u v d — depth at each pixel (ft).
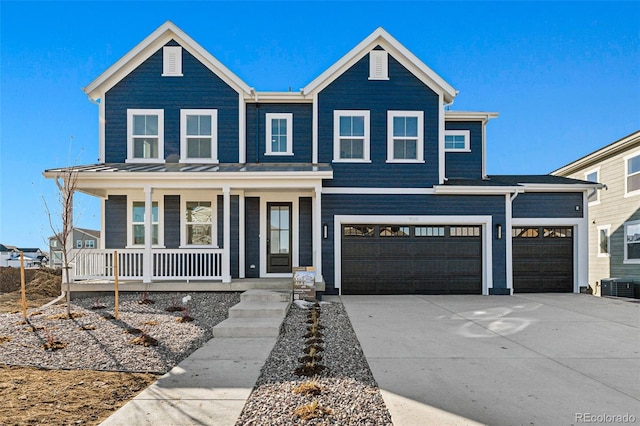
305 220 41.81
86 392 15.12
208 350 20.74
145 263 36.09
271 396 14.65
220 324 24.61
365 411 13.39
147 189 35.81
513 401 14.30
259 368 17.80
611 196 53.26
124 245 41.14
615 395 14.92
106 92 41.39
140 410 13.42
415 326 26.17
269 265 41.68
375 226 40.98
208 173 35.70
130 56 40.98
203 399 14.37
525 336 23.75
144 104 41.42
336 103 41.37
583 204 43.98
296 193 41.83
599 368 18.02
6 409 13.35
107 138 41.24
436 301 36.37
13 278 52.95
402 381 16.22
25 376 16.83
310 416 12.91
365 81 41.50
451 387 15.60
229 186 36.29
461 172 48.34
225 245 36.45
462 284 40.96
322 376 16.72
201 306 31.42
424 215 40.81
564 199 44.06
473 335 23.90
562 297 39.73
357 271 40.57
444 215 40.86
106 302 32.99
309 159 41.91
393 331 24.77
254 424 12.46
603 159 54.90
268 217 41.93
